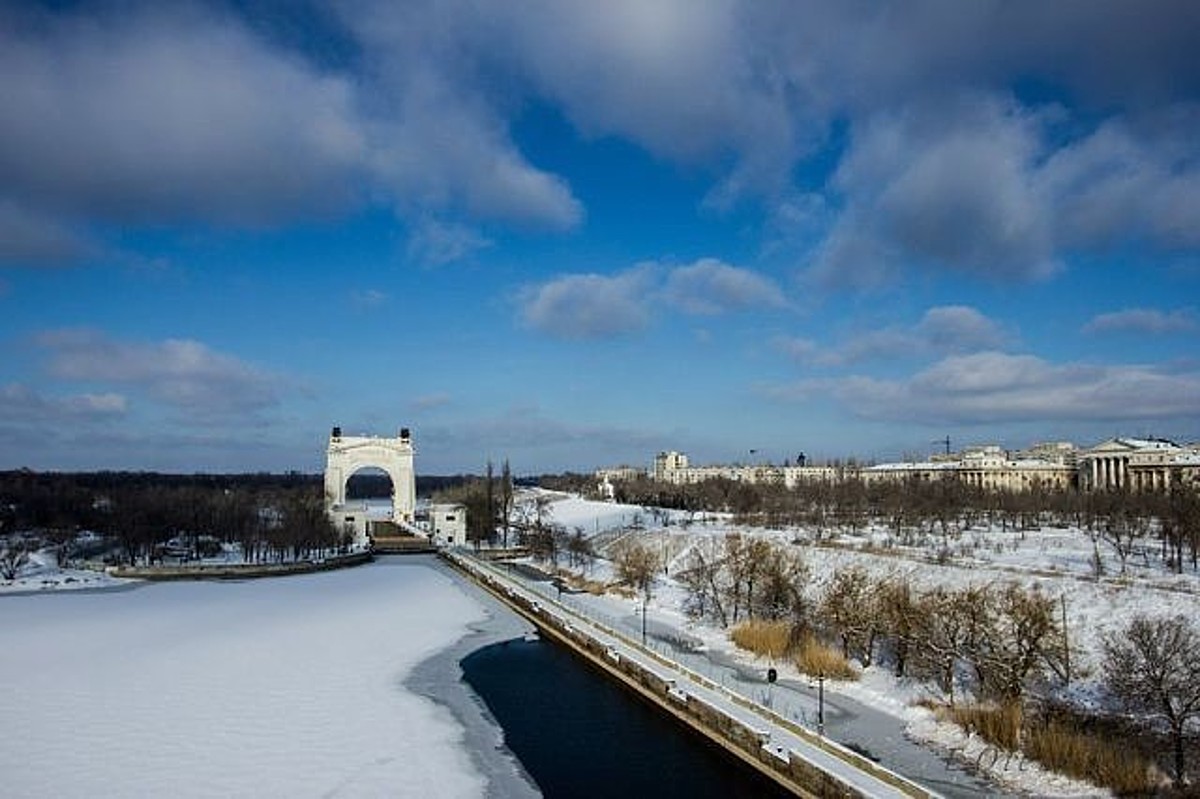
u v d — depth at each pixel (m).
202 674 112.12
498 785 78.44
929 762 79.88
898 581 140.75
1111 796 70.62
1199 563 143.00
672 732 94.81
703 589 159.38
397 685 110.44
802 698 99.50
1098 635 105.56
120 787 75.12
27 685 105.81
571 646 132.50
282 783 76.81
